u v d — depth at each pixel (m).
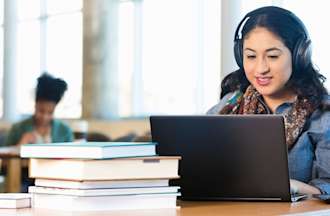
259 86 2.67
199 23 7.46
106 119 9.02
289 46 2.62
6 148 5.79
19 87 10.23
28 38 10.09
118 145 1.87
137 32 8.75
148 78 8.53
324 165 2.47
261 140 2.08
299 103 2.57
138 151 1.90
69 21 9.65
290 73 2.62
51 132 5.93
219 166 2.11
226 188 2.12
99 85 9.21
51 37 9.84
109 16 9.16
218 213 1.86
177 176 1.92
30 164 1.96
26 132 5.95
